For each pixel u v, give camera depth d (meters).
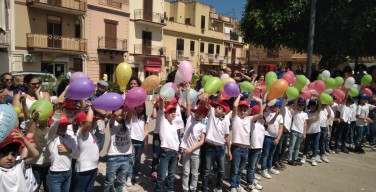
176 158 4.39
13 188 2.72
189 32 32.72
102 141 4.56
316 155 6.68
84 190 3.67
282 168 6.21
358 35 8.93
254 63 36.97
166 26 29.88
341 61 11.79
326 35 9.68
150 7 26.36
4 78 5.22
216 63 36.81
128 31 24.64
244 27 11.30
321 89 6.43
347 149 8.12
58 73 20.09
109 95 3.59
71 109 3.60
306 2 9.40
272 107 5.53
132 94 3.81
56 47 19.38
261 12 10.41
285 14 9.76
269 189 5.16
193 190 4.57
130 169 4.84
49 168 3.40
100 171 5.36
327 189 5.30
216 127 4.49
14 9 17.48
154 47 27.05
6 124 2.55
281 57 34.38
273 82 5.16
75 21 20.66
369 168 6.60
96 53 22.20
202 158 4.73
